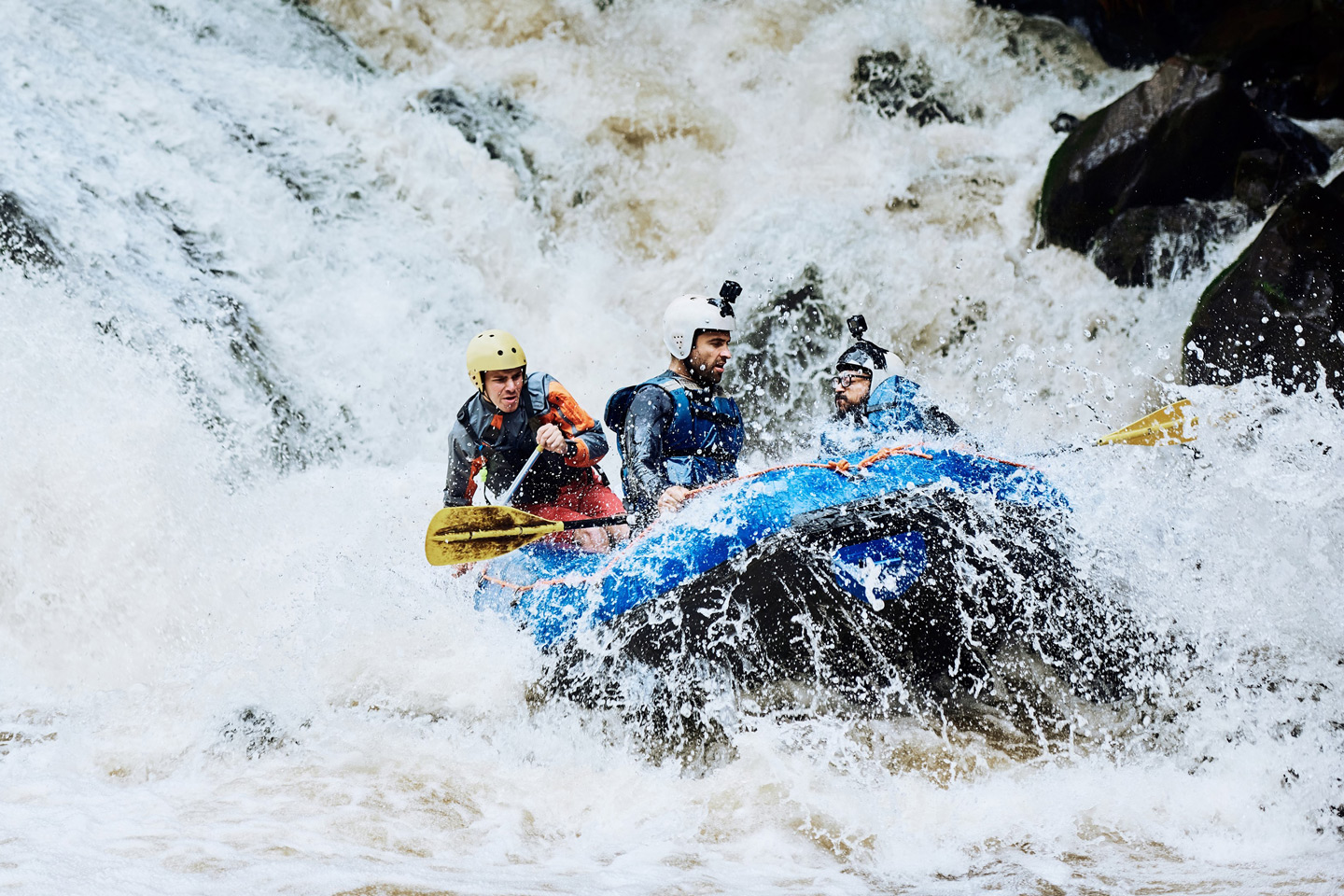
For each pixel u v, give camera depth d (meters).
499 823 6.33
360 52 23.14
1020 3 27.80
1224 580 7.94
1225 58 24.97
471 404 9.19
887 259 20.08
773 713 7.69
